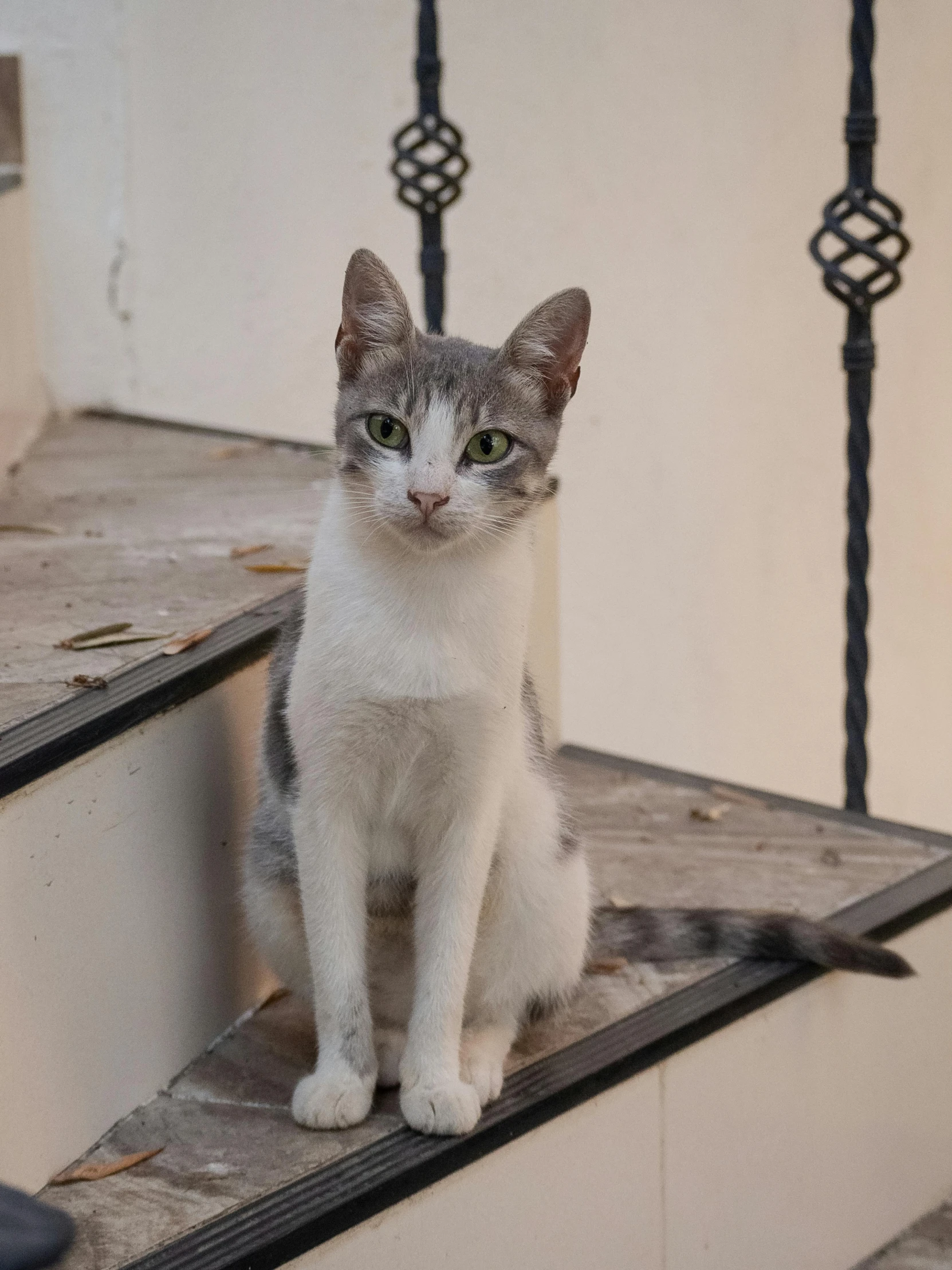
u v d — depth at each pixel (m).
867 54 1.40
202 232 1.87
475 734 1.13
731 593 2.23
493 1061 1.16
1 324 1.69
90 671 1.17
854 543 1.44
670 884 1.36
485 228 1.94
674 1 1.97
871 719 2.43
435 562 1.12
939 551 2.50
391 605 1.12
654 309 2.06
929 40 2.24
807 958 1.26
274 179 1.86
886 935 1.30
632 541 2.12
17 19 1.77
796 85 2.11
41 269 1.84
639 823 1.45
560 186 1.96
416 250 1.95
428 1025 1.14
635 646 2.16
